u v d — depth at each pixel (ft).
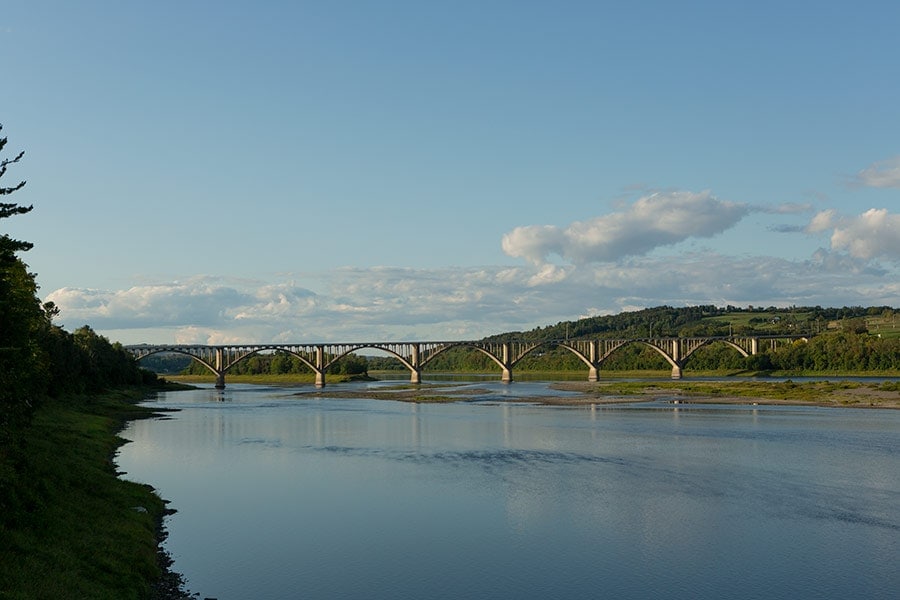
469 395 499.92
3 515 97.71
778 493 153.07
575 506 143.33
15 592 78.59
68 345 341.82
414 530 126.62
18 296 149.38
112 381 501.56
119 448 223.10
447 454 211.20
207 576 103.35
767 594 96.48
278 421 317.22
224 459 202.69
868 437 238.07
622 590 98.22
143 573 101.04
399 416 341.21
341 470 184.44
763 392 456.45
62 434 196.54
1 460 118.42
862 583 100.22
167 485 164.45
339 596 96.02
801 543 118.11
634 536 122.52
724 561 109.50
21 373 123.95
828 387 474.08
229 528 127.65
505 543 118.83
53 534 100.78
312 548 116.37
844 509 139.33
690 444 226.17
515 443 233.96
